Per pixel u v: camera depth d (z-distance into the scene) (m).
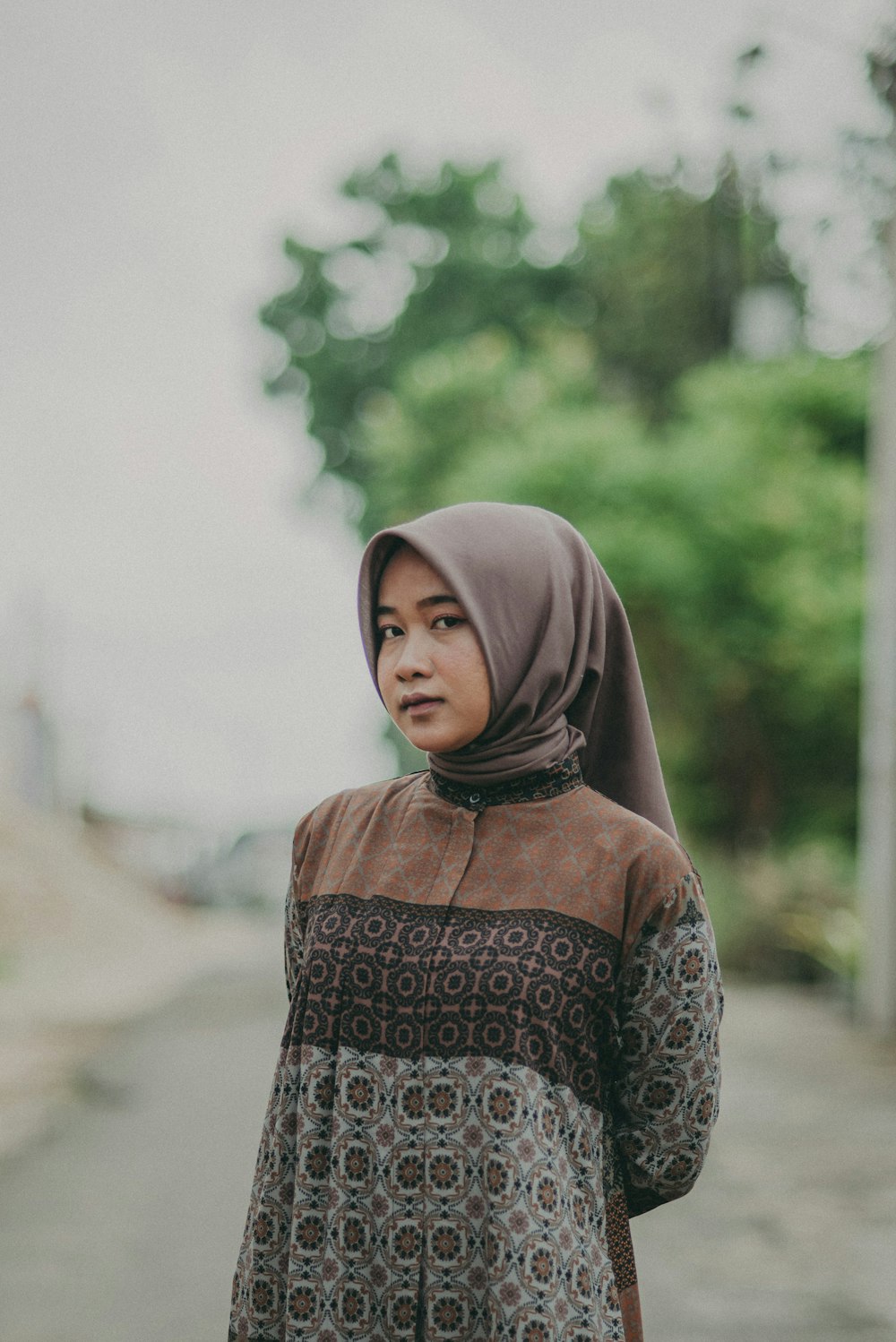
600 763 1.91
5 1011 10.88
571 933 1.67
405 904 1.73
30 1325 3.74
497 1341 1.55
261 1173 1.76
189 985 13.26
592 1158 1.67
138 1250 4.43
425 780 1.88
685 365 19.55
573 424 13.34
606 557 12.49
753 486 13.05
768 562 12.92
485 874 1.73
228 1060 8.33
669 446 13.80
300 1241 1.68
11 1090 7.33
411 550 1.76
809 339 15.00
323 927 1.77
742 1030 9.37
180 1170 5.50
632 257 20.14
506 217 23.52
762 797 14.62
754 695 14.05
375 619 1.82
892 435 9.19
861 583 12.93
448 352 17.30
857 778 14.59
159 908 24.27
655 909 1.70
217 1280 4.14
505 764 1.75
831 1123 6.31
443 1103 1.63
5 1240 4.54
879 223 8.65
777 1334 3.62
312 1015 1.74
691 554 12.70
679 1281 4.07
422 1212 1.62
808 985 12.51
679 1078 1.71
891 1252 4.36
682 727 14.34
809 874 13.07
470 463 14.09
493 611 1.72
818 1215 4.77
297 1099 1.75
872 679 9.59
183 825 32.75
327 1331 1.63
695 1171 1.76
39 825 22.62
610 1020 1.71
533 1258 1.57
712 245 14.53
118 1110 6.77
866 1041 8.84
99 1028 9.89
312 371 23.75
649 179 18.77
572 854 1.72
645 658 13.74
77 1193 5.15
